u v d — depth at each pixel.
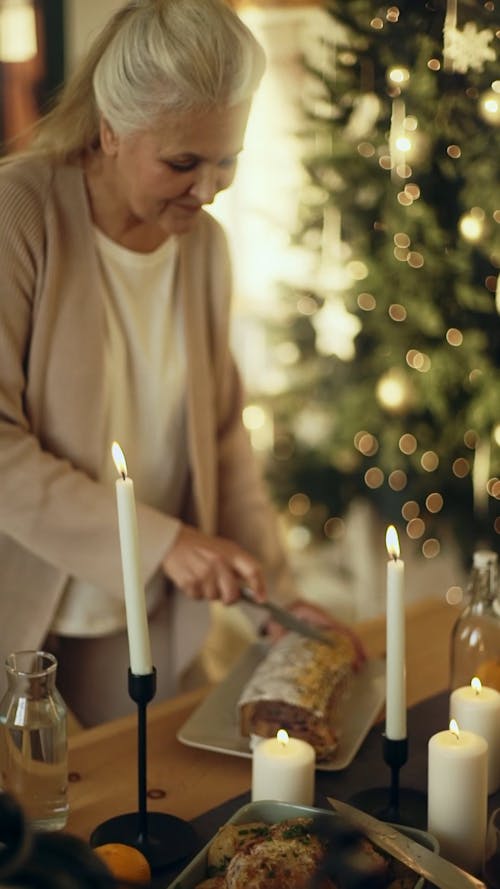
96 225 1.59
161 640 1.77
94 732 1.37
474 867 1.08
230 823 1.01
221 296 1.74
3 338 1.52
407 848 0.97
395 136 1.88
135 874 1.00
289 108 3.05
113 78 1.35
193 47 1.29
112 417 1.65
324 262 2.65
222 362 1.78
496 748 1.24
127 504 1.04
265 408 3.02
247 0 3.02
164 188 1.42
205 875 0.99
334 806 1.02
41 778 1.09
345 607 3.33
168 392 1.69
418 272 2.30
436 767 1.08
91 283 1.57
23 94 3.11
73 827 1.15
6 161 1.57
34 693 1.08
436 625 1.72
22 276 1.52
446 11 1.64
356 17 2.00
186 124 1.34
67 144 1.54
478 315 2.23
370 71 2.02
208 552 1.53
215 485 1.79
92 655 1.70
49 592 1.61
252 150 3.18
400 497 2.67
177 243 1.67
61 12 3.07
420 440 2.60
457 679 1.37
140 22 1.33
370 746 1.35
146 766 1.17
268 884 0.90
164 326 1.68
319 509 2.89
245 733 1.33
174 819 1.14
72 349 1.57
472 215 1.88
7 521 1.54
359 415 2.71
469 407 2.42
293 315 2.85
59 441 1.60
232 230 3.30
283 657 1.41
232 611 2.72
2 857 0.66
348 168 2.42
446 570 3.07
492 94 1.61
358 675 1.52
